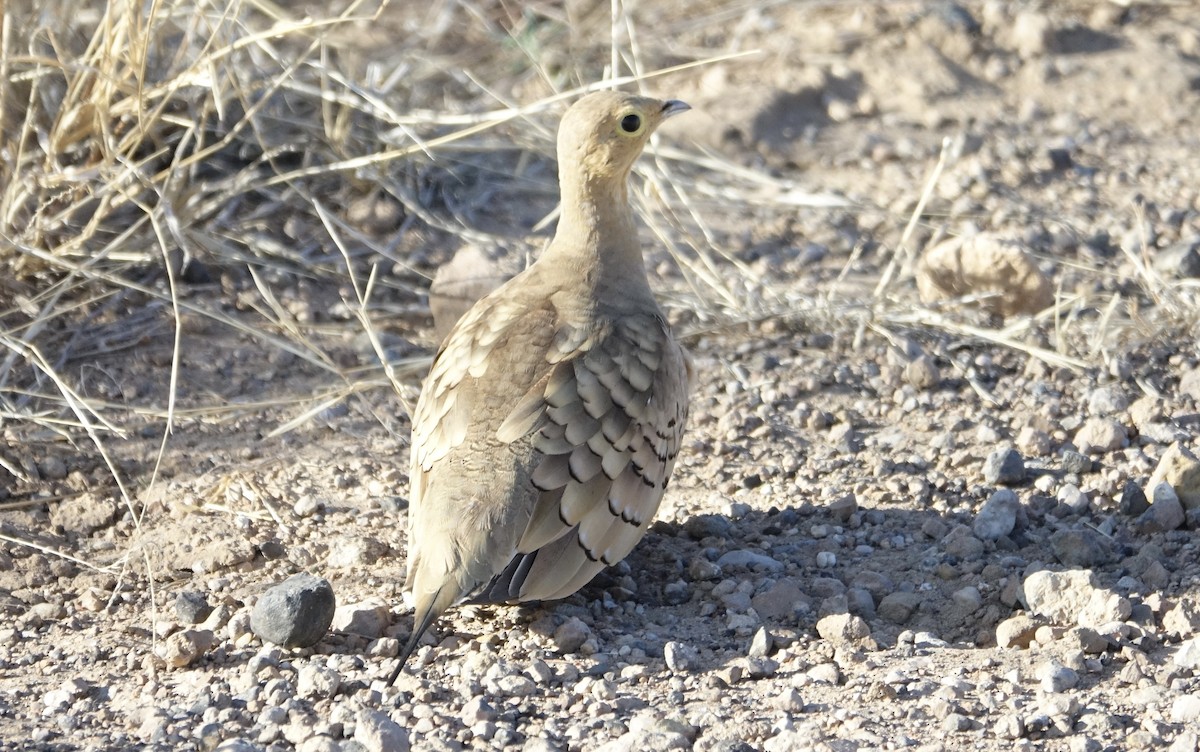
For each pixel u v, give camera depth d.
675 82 24.50
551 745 10.61
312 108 21.67
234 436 16.02
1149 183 21.66
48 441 15.66
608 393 12.10
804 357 17.67
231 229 19.53
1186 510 14.05
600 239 13.10
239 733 10.88
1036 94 24.08
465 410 12.02
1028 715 11.00
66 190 18.02
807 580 13.36
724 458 15.73
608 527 11.98
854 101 24.00
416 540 11.88
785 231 20.86
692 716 11.05
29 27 18.81
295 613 11.98
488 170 21.98
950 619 12.71
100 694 11.62
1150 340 17.48
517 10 26.84
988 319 18.22
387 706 11.25
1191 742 10.43
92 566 13.61
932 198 21.42
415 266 19.52
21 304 17.33
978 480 15.05
